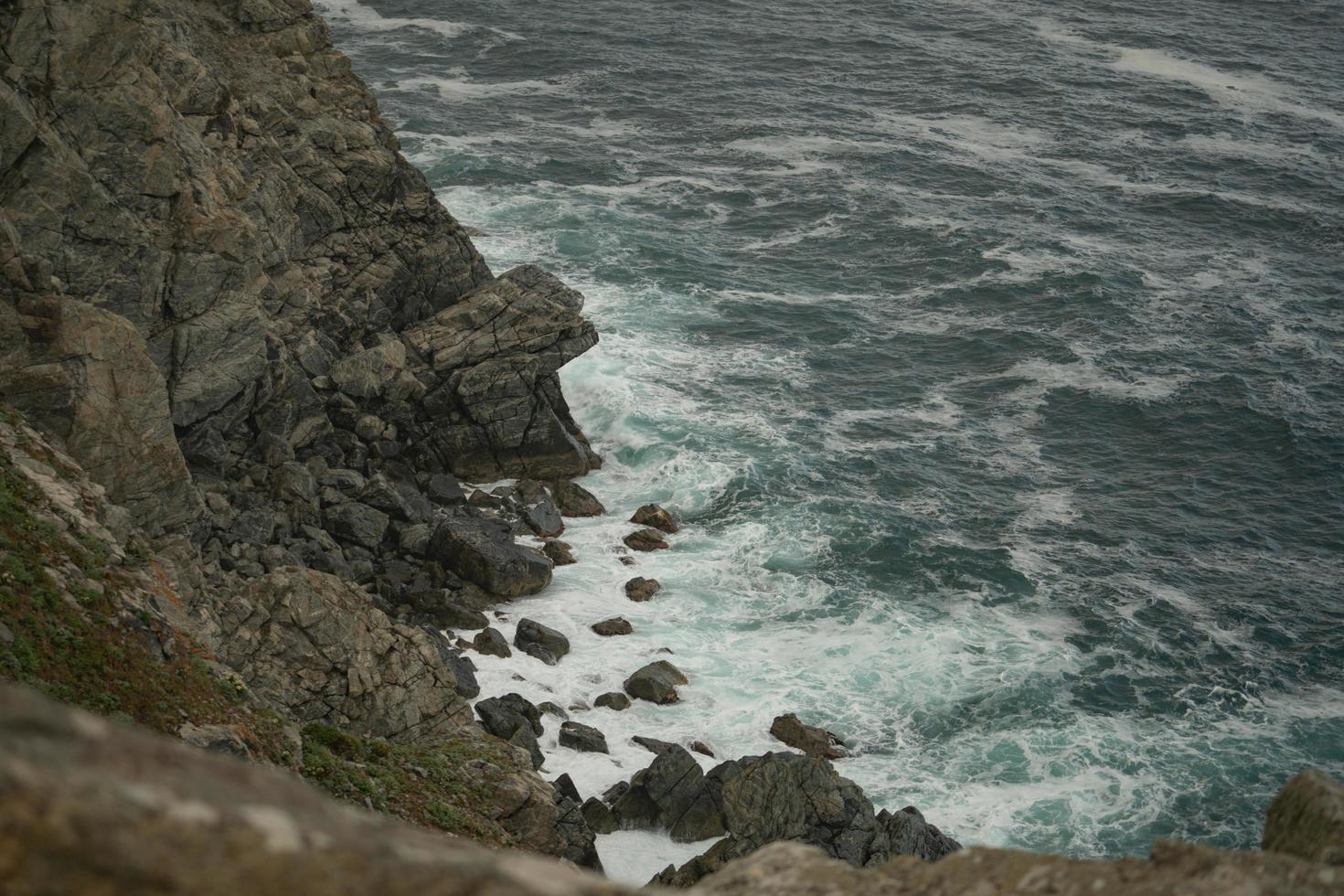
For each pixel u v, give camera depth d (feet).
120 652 68.59
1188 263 283.59
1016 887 17.46
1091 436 211.00
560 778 122.31
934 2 477.77
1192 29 465.47
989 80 399.03
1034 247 281.54
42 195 126.52
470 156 295.28
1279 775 138.92
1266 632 164.04
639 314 232.94
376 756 90.48
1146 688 151.64
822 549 173.47
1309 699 152.05
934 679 150.10
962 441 205.46
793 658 152.15
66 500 80.59
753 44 414.62
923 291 258.37
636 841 119.03
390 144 195.00
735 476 187.11
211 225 143.74
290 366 165.99
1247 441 212.02
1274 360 239.91
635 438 195.11
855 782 132.57
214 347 145.69
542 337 186.80
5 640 62.64
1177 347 242.58
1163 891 16.70
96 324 109.40
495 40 390.21
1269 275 280.51
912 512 183.42
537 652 145.18
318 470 165.27
